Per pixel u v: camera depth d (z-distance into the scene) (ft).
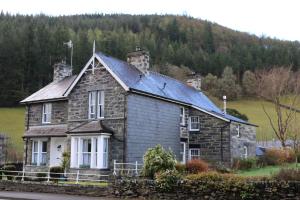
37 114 110.22
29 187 75.00
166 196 60.13
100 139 86.33
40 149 105.50
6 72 242.78
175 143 104.68
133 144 88.58
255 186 53.57
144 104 93.81
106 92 91.61
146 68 104.68
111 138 88.79
